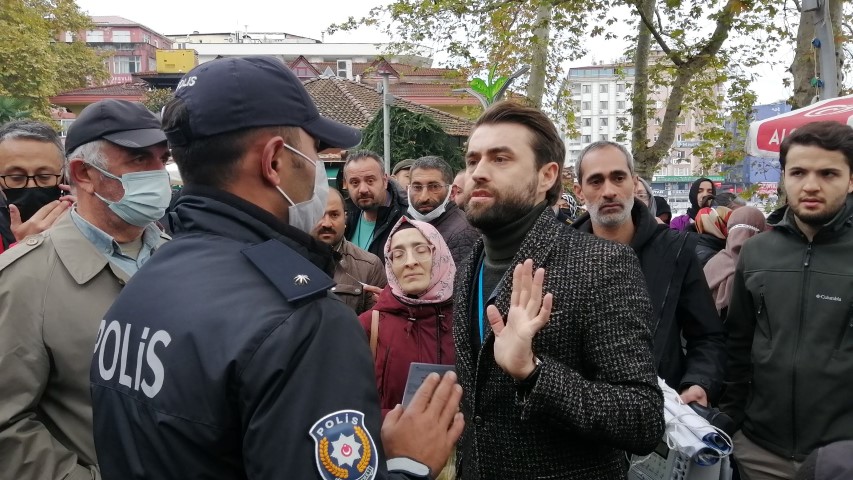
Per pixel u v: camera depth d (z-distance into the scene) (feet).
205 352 3.77
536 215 6.24
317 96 68.54
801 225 9.23
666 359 9.36
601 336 5.49
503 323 5.41
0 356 6.40
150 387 3.93
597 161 10.07
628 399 5.18
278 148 4.36
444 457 4.56
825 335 8.79
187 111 4.30
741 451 9.67
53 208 8.54
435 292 9.87
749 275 9.66
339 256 12.98
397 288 10.05
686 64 39.06
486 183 6.02
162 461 3.83
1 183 9.30
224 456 3.78
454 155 38.37
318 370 3.76
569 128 47.96
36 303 6.72
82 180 7.56
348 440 3.69
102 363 4.35
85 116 7.50
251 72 4.35
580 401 5.02
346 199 18.10
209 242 4.28
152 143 7.52
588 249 5.82
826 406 8.70
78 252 7.11
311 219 4.67
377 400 4.00
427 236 10.02
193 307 3.93
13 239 11.08
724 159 42.34
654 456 7.64
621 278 5.64
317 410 3.67
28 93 80.89
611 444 5.25
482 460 5.95
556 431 5.64
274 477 3.53
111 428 4.20
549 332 5.59
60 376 6.73
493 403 5.86
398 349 9.74
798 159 8.94
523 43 43.27
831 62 18.24
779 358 9.08
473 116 48.67
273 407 3.61
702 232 16.15
